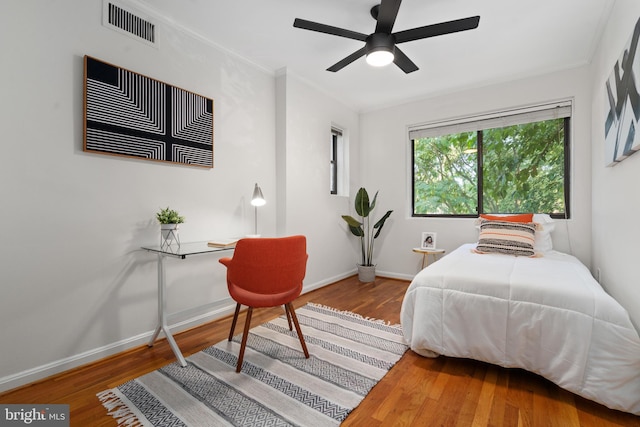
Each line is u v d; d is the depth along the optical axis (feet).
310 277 11.53
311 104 11.49
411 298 6.48
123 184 6.59
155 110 7.06
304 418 4.46
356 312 9.09
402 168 13.37
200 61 8.13
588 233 9.66
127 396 4.99
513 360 5.32
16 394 5.05
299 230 10.99
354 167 14.23
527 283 5.41
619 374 4.42
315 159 11.74
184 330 7.79
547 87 10.28
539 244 9.39
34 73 5.37
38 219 5.45
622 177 6.06
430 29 6.22
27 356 5.35
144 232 6.95
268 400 4.88
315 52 9.13
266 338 7.23
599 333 4.62
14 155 5.18
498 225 9.62
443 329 5.90
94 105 6.02
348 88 11.91
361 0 6.76
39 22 5.42
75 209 5.90
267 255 5.72
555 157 10.67
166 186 7.38
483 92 11.47
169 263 7.52
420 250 11.89
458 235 12.09
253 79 9.68
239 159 9.23
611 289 6.94
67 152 5.77
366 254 14.44
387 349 6.64
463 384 5.33
